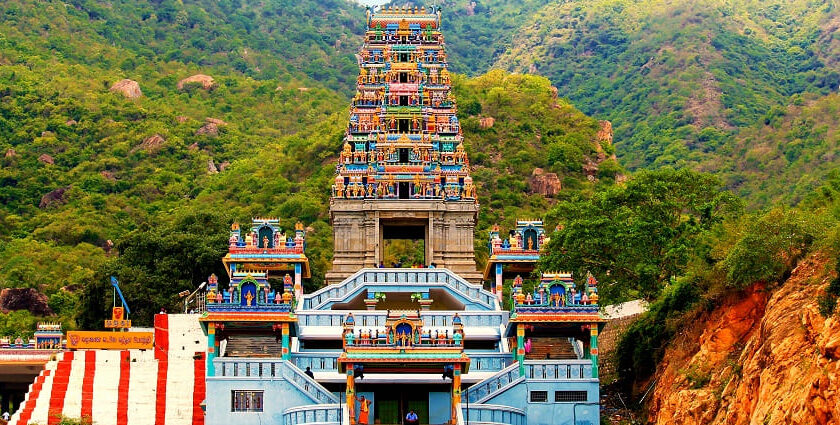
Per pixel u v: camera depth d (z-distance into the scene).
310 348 88.19
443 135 114.25
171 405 93.25
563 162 192.12
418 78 117.94
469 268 105.81
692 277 83.31
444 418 81.25
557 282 82.62
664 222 92.81
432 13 125.56
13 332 130.38
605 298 91.00
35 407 93.06
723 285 78.50
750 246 75.69
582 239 91.56
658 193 94.94
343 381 83.12
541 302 82.38
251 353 86.69
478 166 190.50
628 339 90.69
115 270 122.31
